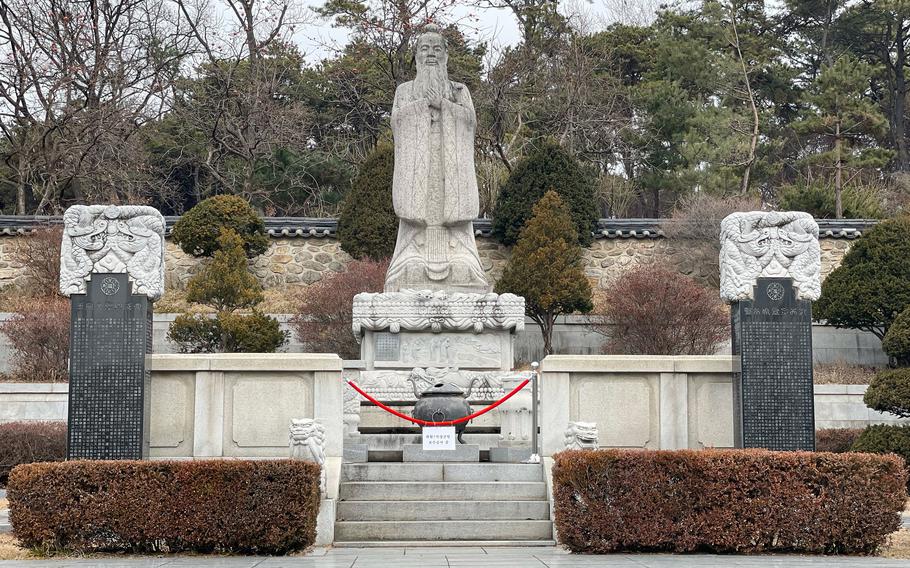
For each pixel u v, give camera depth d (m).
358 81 36.12
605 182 34.72
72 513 10.32
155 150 35.44
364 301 16.67
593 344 22.83
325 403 13.04
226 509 10.38
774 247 13.69
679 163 35.34
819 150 38.50
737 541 10.50
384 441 15.09
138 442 12.84
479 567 9.36
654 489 10.55
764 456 10.61
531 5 36.34
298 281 25.09
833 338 22.09
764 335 13.54
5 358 20.75
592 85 35.97
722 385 13.73
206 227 24.00
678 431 13.48
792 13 41.28
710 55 36.53
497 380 16.11
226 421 13.23
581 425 11.85
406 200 17.52
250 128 33.81
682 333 21.91
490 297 16.73
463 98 17.84
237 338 20.75
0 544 11.02
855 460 10.59
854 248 20.98
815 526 10.51
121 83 32.00
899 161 39.53
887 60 40.56
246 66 35.22
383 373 16.27
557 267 22.30
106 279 13.14
